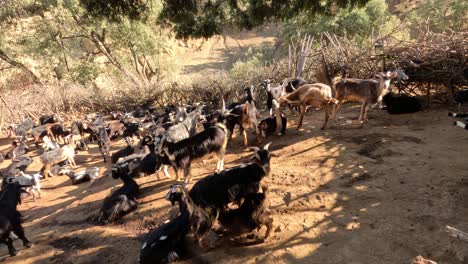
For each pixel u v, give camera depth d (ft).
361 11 88.89
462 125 31.63
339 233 20.77
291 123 42.98
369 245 19.48
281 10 44.60
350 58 49.78
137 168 34.86
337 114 44.16
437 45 40.50
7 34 104.37
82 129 63.16
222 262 20.20
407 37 72.90
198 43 174.40
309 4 43.78
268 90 46.16
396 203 22.81
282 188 26.81
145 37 96.84
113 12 39.29
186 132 34.65
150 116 63.21
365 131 36.35
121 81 93.86
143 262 20.34
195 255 21.15
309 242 20.43
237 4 45.60
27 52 101.24
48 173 45.03
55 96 82.89
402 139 32.81
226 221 21.29
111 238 25.25
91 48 132.46
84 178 40.45
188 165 29.17
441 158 27.89
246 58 156.46
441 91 43.60
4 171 47.70
